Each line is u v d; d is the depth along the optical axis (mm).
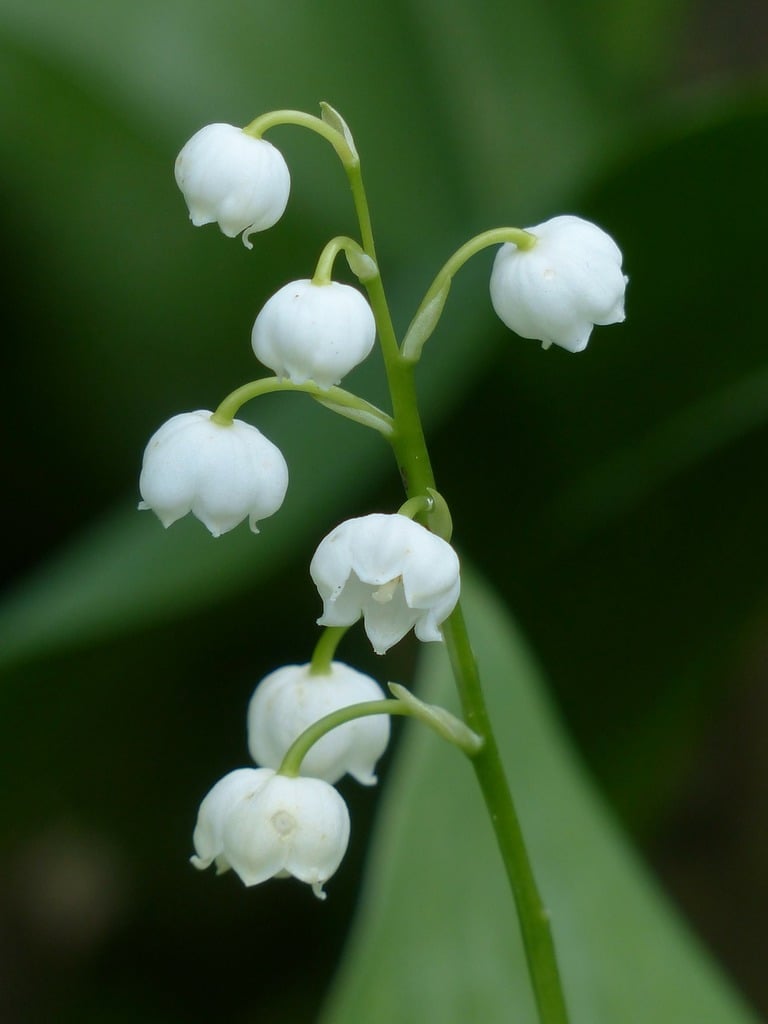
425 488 215
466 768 247
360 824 325
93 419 331
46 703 279
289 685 227
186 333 329
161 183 325
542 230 215
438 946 241
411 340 213
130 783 319
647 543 319
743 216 277
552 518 313
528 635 327
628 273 283
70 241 323
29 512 337
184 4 334
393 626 213
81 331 326
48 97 320
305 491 274
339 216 337
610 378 291
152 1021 341
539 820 247
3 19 317
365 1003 239
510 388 289
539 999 223
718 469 306
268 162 211
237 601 291
